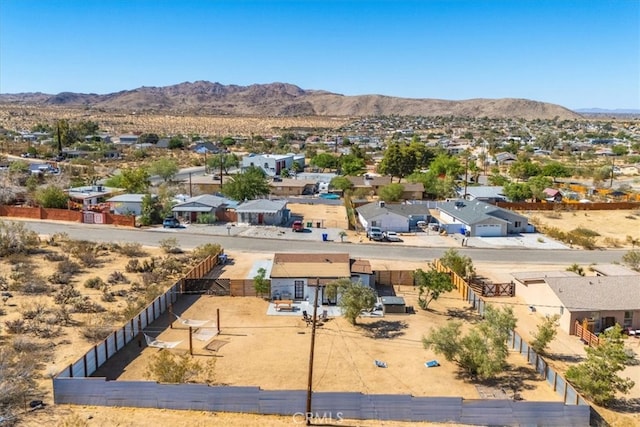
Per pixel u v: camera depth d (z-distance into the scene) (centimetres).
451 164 11950
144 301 3925
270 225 7106
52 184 8738
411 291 4616
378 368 3128
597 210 8612
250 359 3203
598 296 3859
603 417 2670
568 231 7050
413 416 2525
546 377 2998
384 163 11744
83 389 2552
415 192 9456
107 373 2952
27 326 3422
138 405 2564
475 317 4022
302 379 2961
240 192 8162
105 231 6506
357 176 11056
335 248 5956
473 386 2933
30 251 5359
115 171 11894
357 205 8488
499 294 4556
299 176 12006
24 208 7219
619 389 2822
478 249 6069
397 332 3706
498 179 10656
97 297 4100
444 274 4256
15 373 2678
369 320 3931
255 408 2556
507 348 3244
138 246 5556
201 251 5359
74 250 5366
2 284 4203
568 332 3756
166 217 6944
